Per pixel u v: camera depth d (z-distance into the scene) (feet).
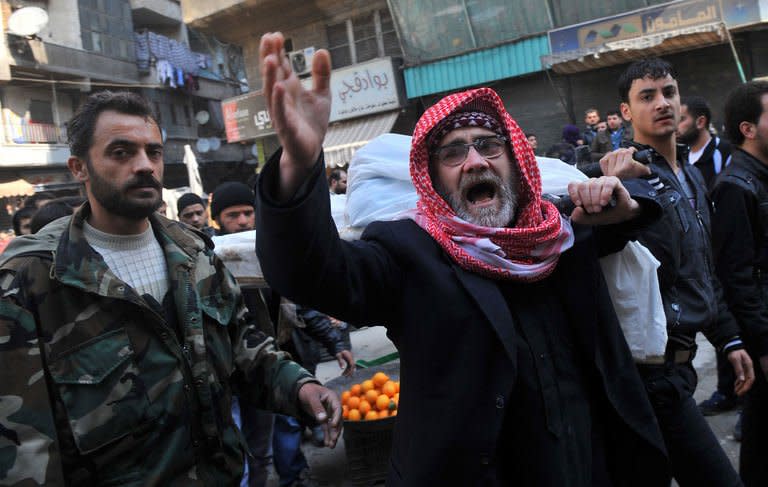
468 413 4.38
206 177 100.73
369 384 11.56
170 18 95.61
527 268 4.66
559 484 4.47
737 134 8.51
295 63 54.75
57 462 4.64
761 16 32.35
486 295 4.52
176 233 5.91
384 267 4.65
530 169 5.25
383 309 4.75
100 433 4.87
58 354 4.86
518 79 43.78
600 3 39.17
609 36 37.76
